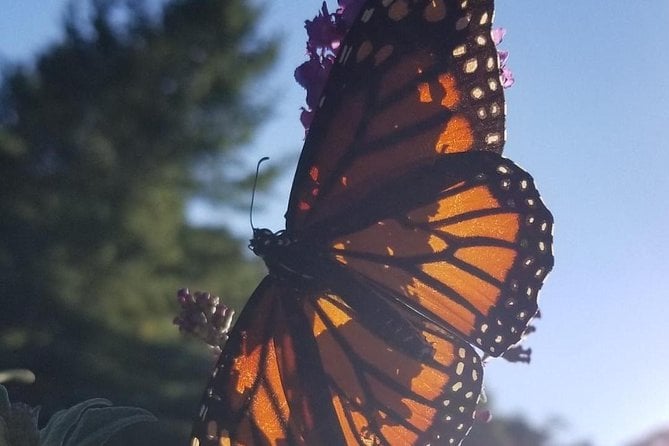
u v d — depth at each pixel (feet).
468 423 0.79
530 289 0.77
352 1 0.83
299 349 0.81
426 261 0.80
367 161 0.79
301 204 0.80
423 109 0.77
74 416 0.85
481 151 0.76
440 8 0.75
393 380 0.81
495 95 0.75
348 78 0.78
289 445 0.79
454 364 0.80
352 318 0.81
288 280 0.81
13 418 0.82
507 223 0.78
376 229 0.81
